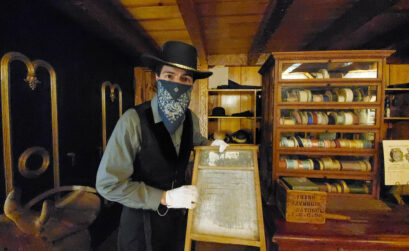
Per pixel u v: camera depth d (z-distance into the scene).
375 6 1.24
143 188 0.87
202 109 2.65
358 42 2.11
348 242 1.07
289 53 1.47
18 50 1.16
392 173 1.39
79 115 1.67
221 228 0.99
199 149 1.14
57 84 1.44
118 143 0.87
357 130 1.49
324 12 1.52
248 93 2.82
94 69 1.86
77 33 1.62
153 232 1.01
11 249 0.84
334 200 1.46
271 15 1.51
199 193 1.06
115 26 1.58
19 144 1.17
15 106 1.14
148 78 3.00
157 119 0.98
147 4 1.46
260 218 0.97
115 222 2.20
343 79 1.47
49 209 0.93
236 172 1.08
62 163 1.49
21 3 1.16
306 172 1.52
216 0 1.37
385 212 1.31
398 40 1.81
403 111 2.45
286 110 1.57
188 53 0.95
